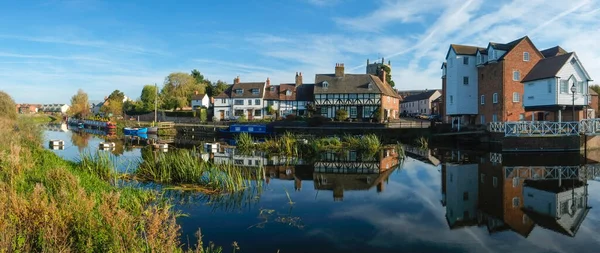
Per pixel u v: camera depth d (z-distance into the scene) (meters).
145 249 6.98
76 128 67.12
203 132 52.66
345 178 18.39
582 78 31.23
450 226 10.78
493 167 21.41
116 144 36.88
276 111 68.56
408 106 103.00
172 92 90.69
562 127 28.22
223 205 12.83
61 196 8.72
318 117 48.41
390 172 20.19
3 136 21.16
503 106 37.66
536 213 12.09
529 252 8.87
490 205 13.12
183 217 11.41
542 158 24.81
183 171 16.06
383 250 8.95
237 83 74.31
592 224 10.96
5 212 6.88
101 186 12.79
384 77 67.12
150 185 15.20
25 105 160.62
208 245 9.18
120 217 7.39
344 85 61.22
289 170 20.86
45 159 17.16
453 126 42.00
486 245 9.30
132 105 92.25
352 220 11.31
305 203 13.30
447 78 44.31
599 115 44.41
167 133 54.62
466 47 44.06
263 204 13.07
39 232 6.70
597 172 19.42
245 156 26.95
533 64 38.22
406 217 11.69
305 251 8.88
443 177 18.58
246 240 9.55
